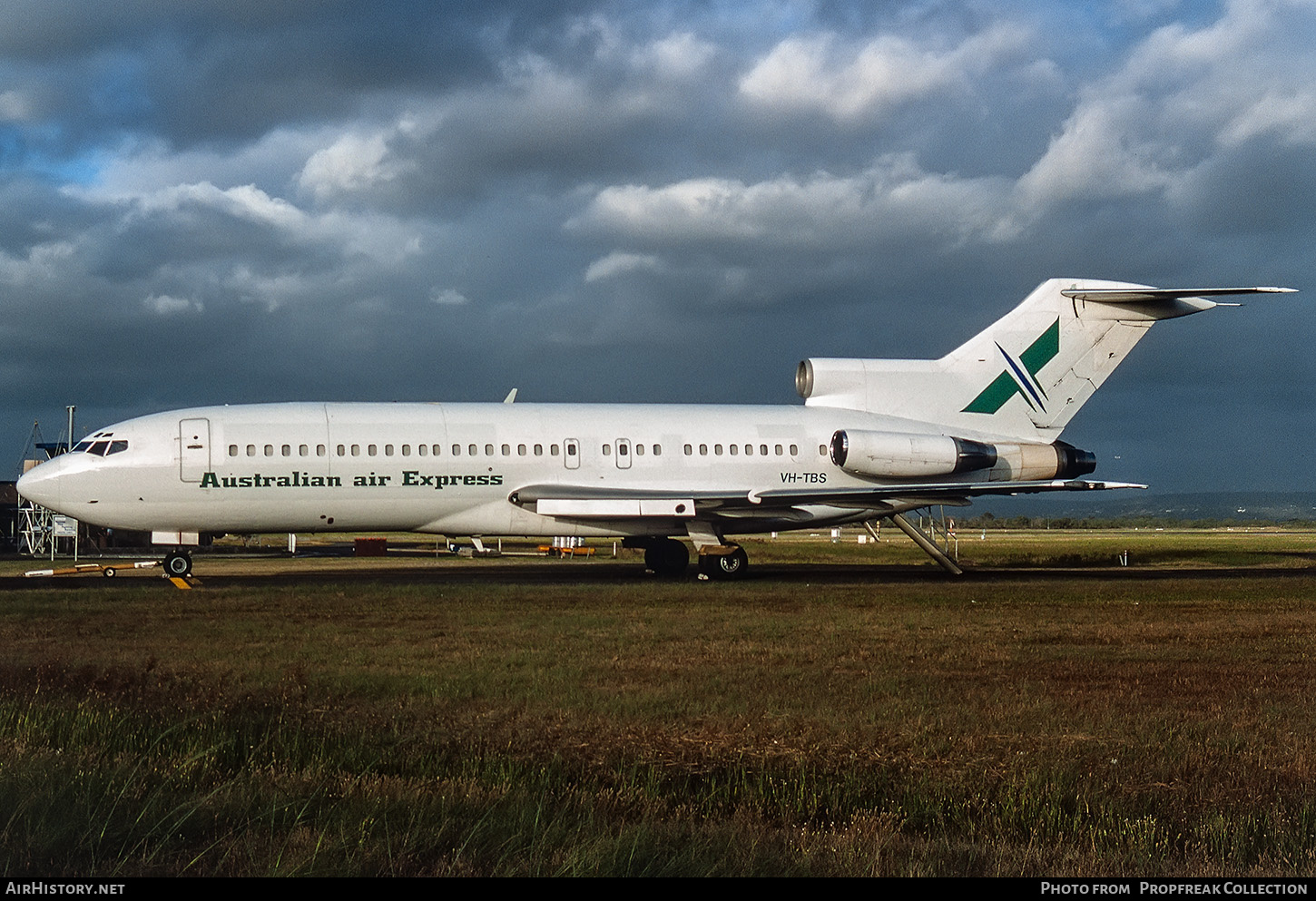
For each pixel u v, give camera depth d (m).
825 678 14.71
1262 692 14.04
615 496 32.50
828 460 34.81
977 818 9.06
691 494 32.97
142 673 14.04
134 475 29.95
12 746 9.79
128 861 7.19
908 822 8.85
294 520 31.19
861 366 35.91
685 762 10.33
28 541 52.38
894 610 22.94
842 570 38.22
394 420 31.89
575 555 49.00
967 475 35.12
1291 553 51.59
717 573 32.88
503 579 32.06
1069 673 15.42
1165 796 9.48
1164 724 12.02
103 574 33.84
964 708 12.78
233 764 10.05
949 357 36.34
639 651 17.03
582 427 33.16
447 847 7.71
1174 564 44.53
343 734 10.95
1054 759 10.43
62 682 13.34
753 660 16.27
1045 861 7.84
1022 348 36.03
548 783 9.44
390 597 24.75
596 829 8.10
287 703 12.45
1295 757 10.83
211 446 30.38
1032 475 35.66
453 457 31.83
